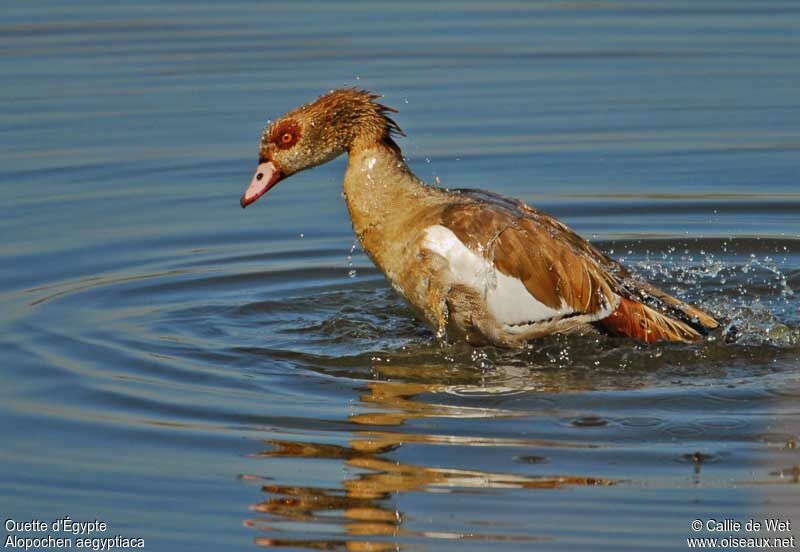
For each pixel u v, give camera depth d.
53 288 13.95
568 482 9.43
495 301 11.85
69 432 10.47
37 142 18.00
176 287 14.13
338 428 10.41
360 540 8.78
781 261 14.84
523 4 24.55
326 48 21.66
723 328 12.48
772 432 10.18
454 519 8.98
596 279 12.05
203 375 11.64
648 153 17.77
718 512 8.96
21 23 22.95
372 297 14.00
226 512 9.20
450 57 21.30
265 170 12.57
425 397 11.06
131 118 18.77
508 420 10.48
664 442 10.02
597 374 11.56
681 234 15.58
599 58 21.31
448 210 12.02
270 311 13.55
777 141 18.03
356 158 12.33
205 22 23.25
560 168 17.33
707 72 20.56
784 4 24.08
